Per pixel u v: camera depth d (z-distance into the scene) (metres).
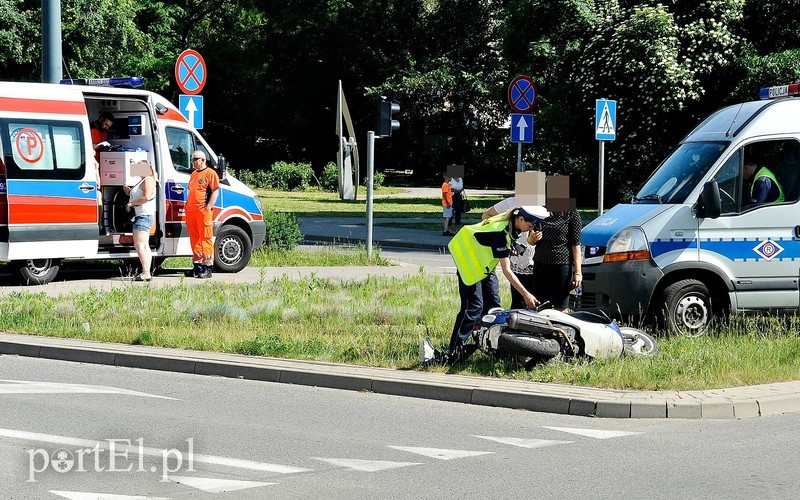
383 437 8.92
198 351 12.53
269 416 9.70
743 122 14.06
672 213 13.58
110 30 43.47
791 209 13.80
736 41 35.75
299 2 77.31
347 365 11.66
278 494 7.14
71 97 18.70
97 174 18.92
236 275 20.59
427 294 17.61
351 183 27.47
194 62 21.50
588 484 7.47
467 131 74.94
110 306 15.30
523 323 11.20
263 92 78.75
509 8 47.34
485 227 11.41
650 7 36.47
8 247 17.78
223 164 21.16
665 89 35.53
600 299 13.66
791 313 13.81
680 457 8.29
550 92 43.91
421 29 77.56
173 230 20.14
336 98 79.06
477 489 7.32
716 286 13.81
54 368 12.10
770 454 8.40
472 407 10.23
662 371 10.82
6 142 17.83
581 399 9.91
